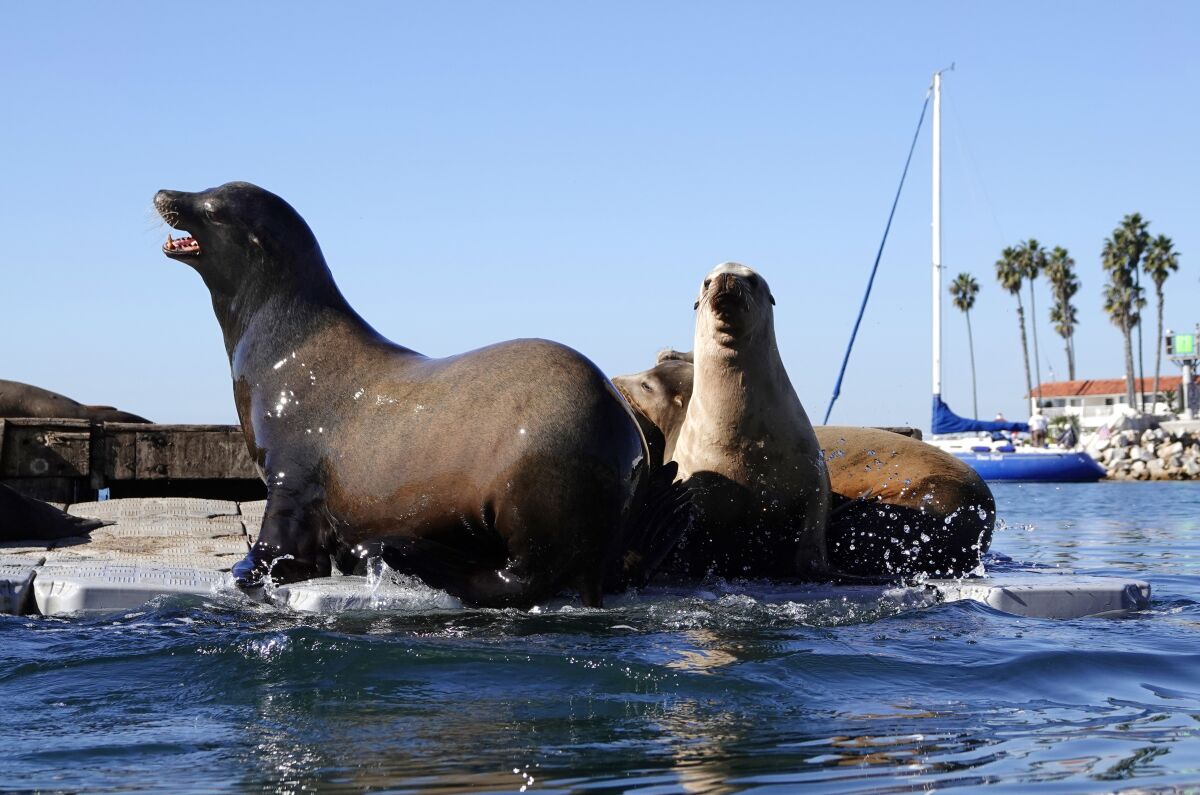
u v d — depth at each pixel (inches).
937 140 2915.8
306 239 487.8
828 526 537.0
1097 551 805.2
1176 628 388.8
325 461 446.6
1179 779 203.0
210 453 853.2
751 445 486.9
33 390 1075.9
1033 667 307.1
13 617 385.4
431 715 253.0
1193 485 2940.5
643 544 445.4
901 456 570.9
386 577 417.4
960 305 5511.8
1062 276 5762.8
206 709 258.8
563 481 393.1
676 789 197.6
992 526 565.6
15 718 251.6
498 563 411.8
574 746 227.0
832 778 204.5
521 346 425.1
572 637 346.3
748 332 472.7
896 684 286.4
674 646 331.6
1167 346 5994.1
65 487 832.3
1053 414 6574.8
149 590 412.8
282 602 408.5
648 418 569.0
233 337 489.4
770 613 399.9
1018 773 207.5
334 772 208.7
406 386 439.8
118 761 217.2
